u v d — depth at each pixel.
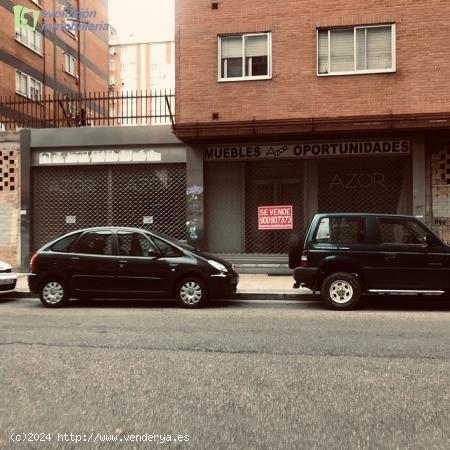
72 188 15.61
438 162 13.91
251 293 10.66
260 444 3.36
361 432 3.56
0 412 3.94
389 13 13.71
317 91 14.00
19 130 15.56
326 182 14.66
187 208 14.79
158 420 3.78
